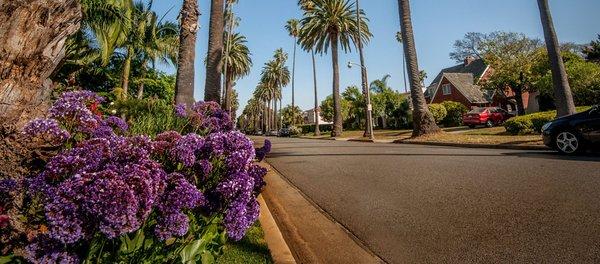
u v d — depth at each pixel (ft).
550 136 32.40
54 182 5.61
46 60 8.30
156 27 83.87
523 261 10.07
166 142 7.32
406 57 66.54
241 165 7.29
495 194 17.06
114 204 4.61
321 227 14.17
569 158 27.53
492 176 21.43
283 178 26.91
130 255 5.99
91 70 68.69
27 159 7.66
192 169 7.22
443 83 152.25
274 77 280.72
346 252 11.53
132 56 76.18
